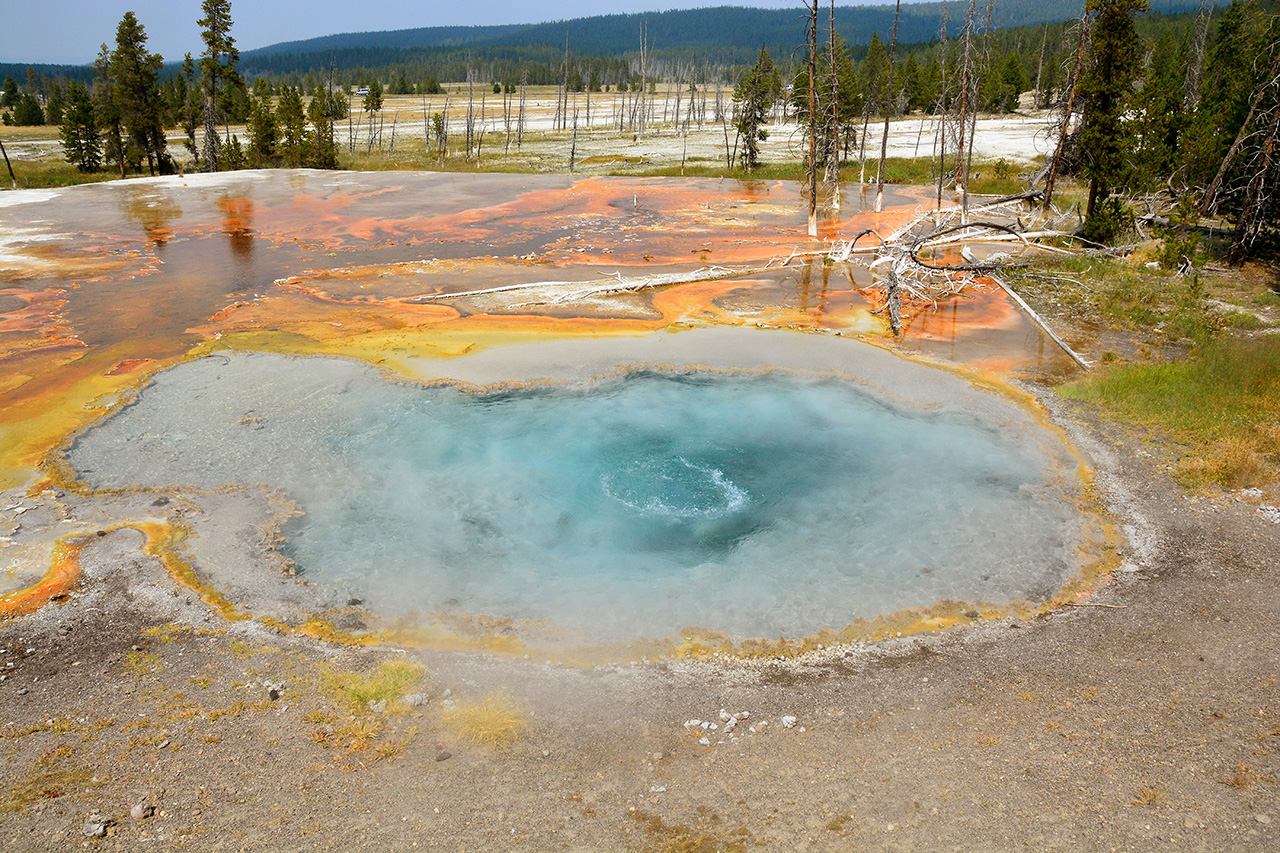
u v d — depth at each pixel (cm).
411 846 620
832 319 2053
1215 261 2519
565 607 959
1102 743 724
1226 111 2928
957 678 827
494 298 2238
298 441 1365
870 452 1340
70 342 1867
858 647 887
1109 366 1678
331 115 9669
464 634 909
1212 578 981
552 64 19312
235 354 1780
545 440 1380
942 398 1545
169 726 752
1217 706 767
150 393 1565
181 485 1221
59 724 751
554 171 5534
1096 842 618
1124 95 2708
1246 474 1190
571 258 2802
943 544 1080
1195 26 5691
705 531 1127
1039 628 907
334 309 2142
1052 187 3391
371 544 1080
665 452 1343
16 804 654
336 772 698
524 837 629
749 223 3491
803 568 1034
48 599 950
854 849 616
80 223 3375
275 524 1122
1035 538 1088
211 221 3462
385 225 3422
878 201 3662
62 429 1406
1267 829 623
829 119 4153
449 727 759
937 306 2172
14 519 1119
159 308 2150
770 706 791
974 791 672
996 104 8062
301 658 861
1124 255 2612
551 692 812
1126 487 1205
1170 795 662
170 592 969
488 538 1099
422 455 1322
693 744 738
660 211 3800
